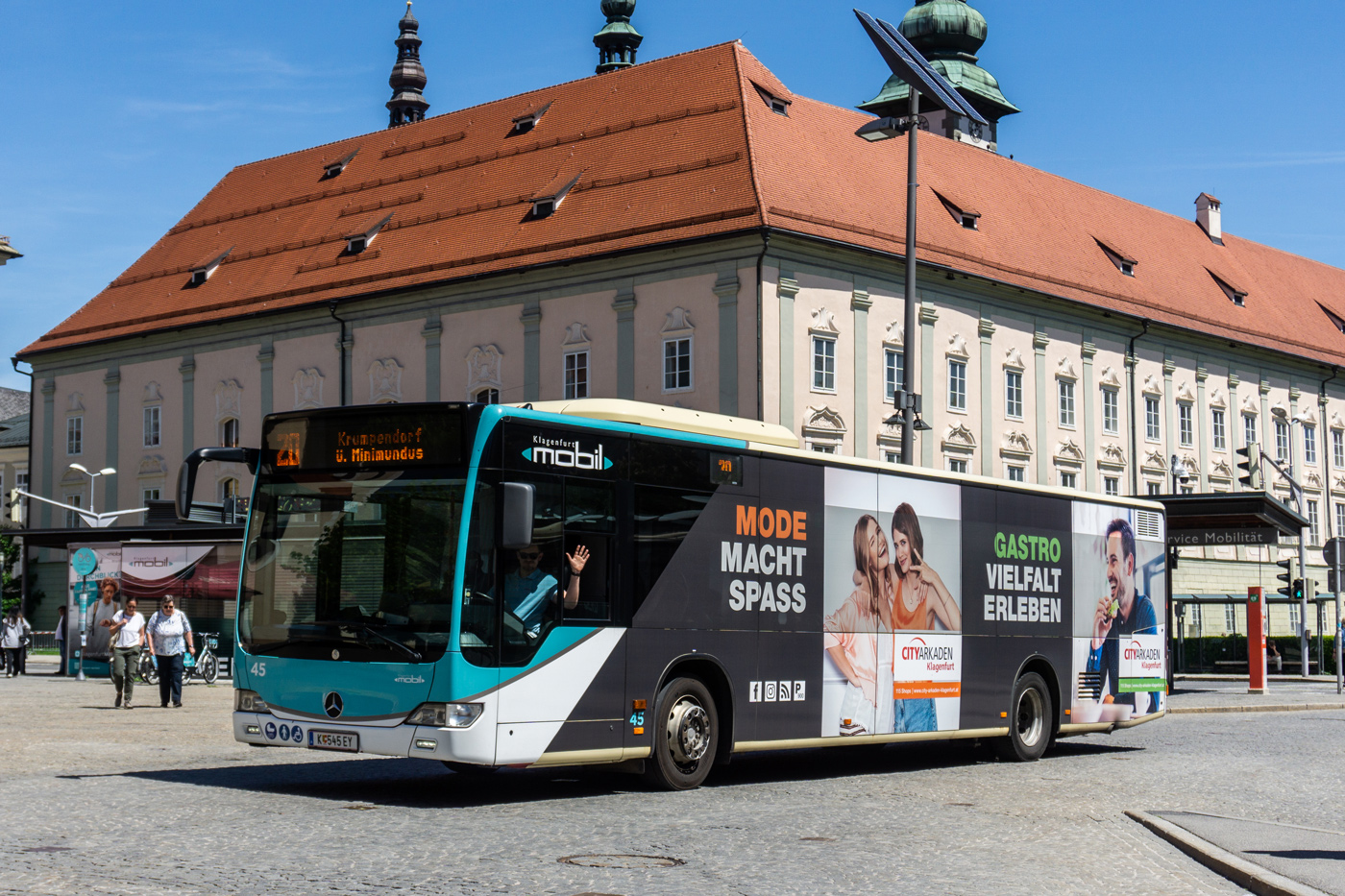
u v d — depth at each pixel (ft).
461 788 46.50
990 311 164.86
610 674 44.50
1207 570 197.88
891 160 168.96
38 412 209.67
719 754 48.67
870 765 58.85
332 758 56.13
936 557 58.29
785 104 159.94
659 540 46.57
